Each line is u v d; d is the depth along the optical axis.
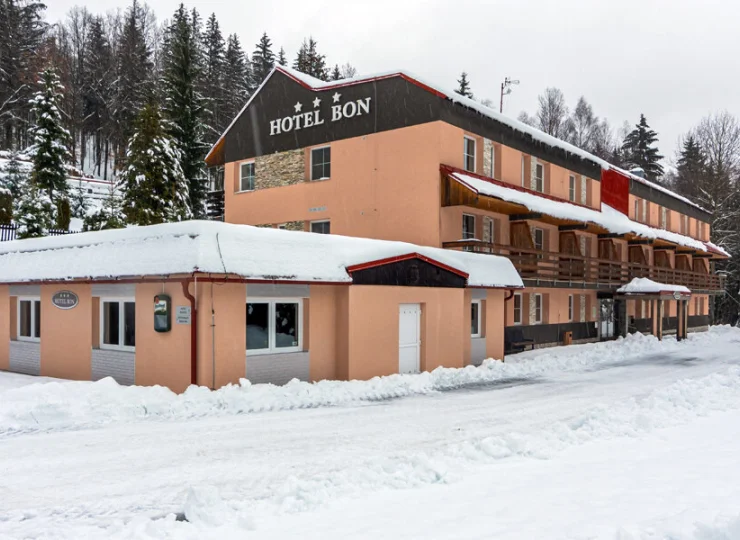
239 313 12.77
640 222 37.91
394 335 16.03
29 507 6.09
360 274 15.06
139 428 9.48
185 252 11.89
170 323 12.50
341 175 24.08
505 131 25.42
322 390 12.90
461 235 22.88
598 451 8.34
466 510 5.62
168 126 35.84
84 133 62.34
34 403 10.14
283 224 25.81
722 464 7.34
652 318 33.38
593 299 31.92
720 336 35.59
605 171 33.94
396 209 22.55
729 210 57.03
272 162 26.39
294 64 69.81
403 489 6.55
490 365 18.41
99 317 14.38
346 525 5.32
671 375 18.17
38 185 33.03
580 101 93.38
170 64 40.22
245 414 10.76
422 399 13.10
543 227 27.98
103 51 71.25
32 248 16.23
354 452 8.34
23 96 55.94
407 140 22.41
